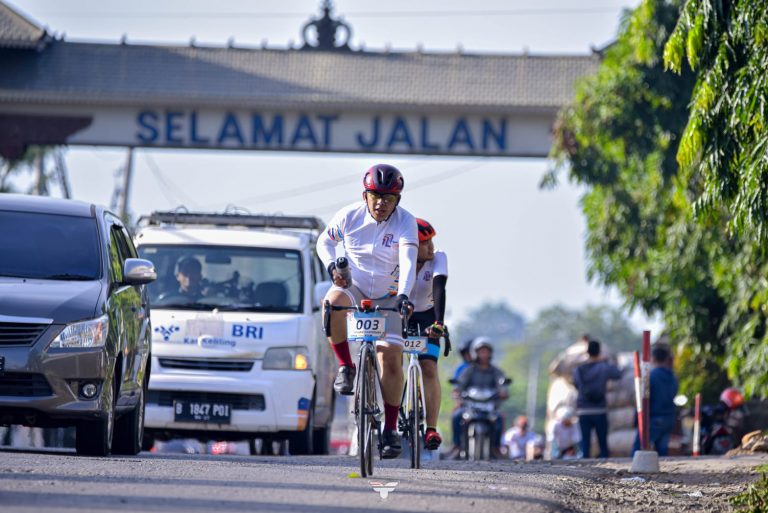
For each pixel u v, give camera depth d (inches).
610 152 2464.3
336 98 3302.2
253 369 1508.4
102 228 1163.9
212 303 1542.8
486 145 3316.9
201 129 3341.5
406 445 1425.9
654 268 2390.5
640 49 2279.8
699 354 2394.2
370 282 909.2
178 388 1503.4
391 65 3430.1
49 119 3348.9
